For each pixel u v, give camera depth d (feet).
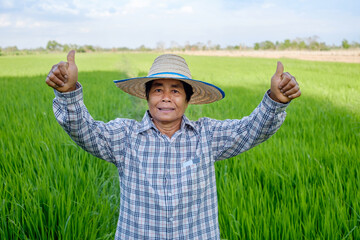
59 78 5.18
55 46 357.61
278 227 9.51
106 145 6.05
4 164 13.20
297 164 12.81
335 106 27.20
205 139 6.25
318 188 11.34
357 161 13.60
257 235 9.04
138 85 7.05
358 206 10.19
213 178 6.44
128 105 28.89
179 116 6.16
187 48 352.69
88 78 51.47
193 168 6.02
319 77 57.00
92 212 10.16
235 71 76.07
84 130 5.69
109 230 10.12
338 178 11.76
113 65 94.94
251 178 12.24
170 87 6.11
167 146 6.04
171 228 5.87
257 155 14.78
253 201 10.61
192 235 6.03
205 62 129.29
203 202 6.20
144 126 6.14
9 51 332.39
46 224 9.62
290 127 20.12
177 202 5.86
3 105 25.81
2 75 59.82
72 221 9.28
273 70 78.89
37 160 13.47
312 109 25.89
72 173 11.96
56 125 18.71
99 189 12.30
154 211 5.90
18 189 10.85
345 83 46.68
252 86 44.09
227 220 9.84
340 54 198.39
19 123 19.57
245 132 6.11
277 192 11.72
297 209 10.04
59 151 14.75
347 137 17.83
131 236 6.07
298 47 304.91
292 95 5.30
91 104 26.53
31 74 62.39
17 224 9.21
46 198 10.32
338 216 9.76
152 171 5.96
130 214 6.08
